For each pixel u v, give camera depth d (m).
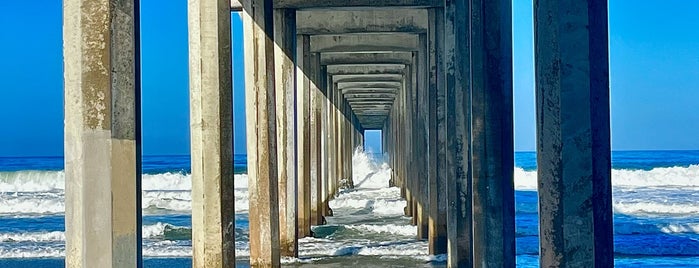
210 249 7.00
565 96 4.38
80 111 4.70
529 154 58.44
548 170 4.46
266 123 10.23
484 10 6.49
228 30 7.05
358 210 22.17
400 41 17.64
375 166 42.16
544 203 4.48
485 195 6.52
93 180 4.72
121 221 4.77
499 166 6.48
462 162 9.41
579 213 4.41
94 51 4.67
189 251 13.06
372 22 15.20
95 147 4.70
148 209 24.56
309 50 16.50
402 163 25.89
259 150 10.20
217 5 7.00
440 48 12.12
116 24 4.71
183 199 26.69
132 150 4.79
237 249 13.58
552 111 4.42
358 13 15.28
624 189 32.22
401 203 22.97
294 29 12.56
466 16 8.55
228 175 7.06
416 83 17.47
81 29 4.68
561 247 4.44
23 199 26.72
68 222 4.81
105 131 4.70
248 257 12.59
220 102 7.01
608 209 4.46
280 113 12.21
